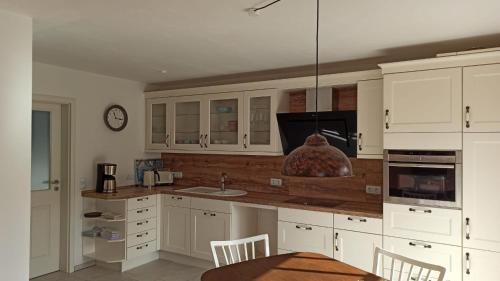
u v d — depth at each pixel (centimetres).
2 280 238
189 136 482
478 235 277
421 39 292
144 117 509
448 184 288
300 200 392
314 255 247
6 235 240
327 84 372
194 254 429
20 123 246
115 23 259
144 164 508
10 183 242
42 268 411
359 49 325
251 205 392
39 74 389
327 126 373
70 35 288
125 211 416
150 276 410
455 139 286
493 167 272
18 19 243
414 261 210
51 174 420
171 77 467
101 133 454
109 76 460
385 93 316
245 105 424
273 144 406
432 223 295
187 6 226
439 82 292
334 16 242
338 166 169
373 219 321
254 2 220
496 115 271
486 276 274
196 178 505
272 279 204
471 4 219
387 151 315
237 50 331
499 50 267
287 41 301
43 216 413
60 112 429
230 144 439
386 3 219
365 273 214
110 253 429
